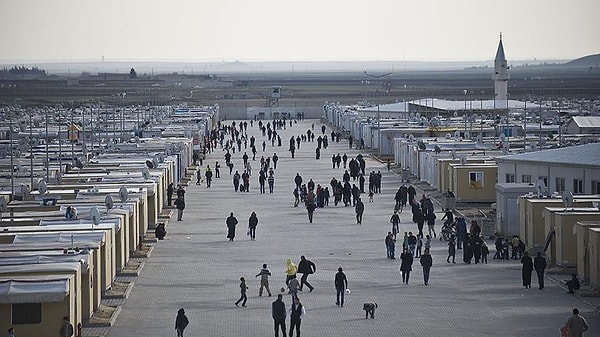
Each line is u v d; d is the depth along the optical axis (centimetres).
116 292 9250
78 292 7650
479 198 15138
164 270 10500
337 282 8788
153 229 13038
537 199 11119
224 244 12200
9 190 13262
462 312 8506
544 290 9300
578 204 10831
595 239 8950
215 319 8350
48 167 15500
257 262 10975
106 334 7862
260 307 8781
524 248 10900
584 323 7094
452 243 10831
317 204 15675
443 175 16462
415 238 11069
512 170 14462
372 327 8050
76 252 8150
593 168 13075
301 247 11944
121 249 10138
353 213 14938
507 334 7762
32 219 9769
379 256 11281
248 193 17762
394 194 17162
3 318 7162
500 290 9331
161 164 15838
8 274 7412
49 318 7212
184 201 15312
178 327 7694
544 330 7862
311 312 8575
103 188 12444
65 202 11138
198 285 9731
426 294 9238
